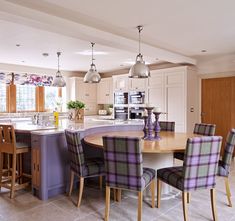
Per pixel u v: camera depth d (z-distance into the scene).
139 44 4.17
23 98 7.09
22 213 2.65
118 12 2.92
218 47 4.68
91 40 3.68
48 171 3.09
